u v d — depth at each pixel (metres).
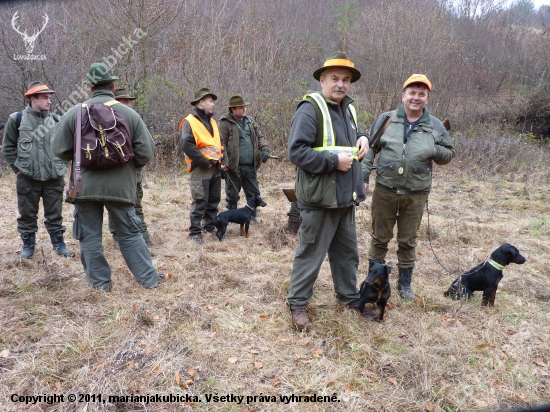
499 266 3.91
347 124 3.42
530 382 2.98
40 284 4.06
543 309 4.05
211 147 5.59
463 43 16.73
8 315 3.47
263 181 9.52
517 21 20.48
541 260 5.28
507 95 16.50
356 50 14.62
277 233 5.86
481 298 4.18
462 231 6.28
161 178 9.34
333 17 17.88
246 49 12.88
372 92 13.91
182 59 11.56
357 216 6.78
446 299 4.14
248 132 6.53
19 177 4.63
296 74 12.72
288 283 4.36
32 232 4.82
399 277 4.23
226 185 6.59
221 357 3.13
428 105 13.85
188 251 5.37
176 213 7.00
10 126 4.54
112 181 3.81
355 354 3.21
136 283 4.22
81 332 3.27
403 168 3.85
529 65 17.33
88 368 2.87
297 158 3.18
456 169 10.66
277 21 16.23
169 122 10.67
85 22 12.09
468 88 14.98
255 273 4.71
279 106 11.62
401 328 3.60
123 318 3.51
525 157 11.72
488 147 11.68
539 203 7.95
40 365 2.88
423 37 13.79
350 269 3.76
